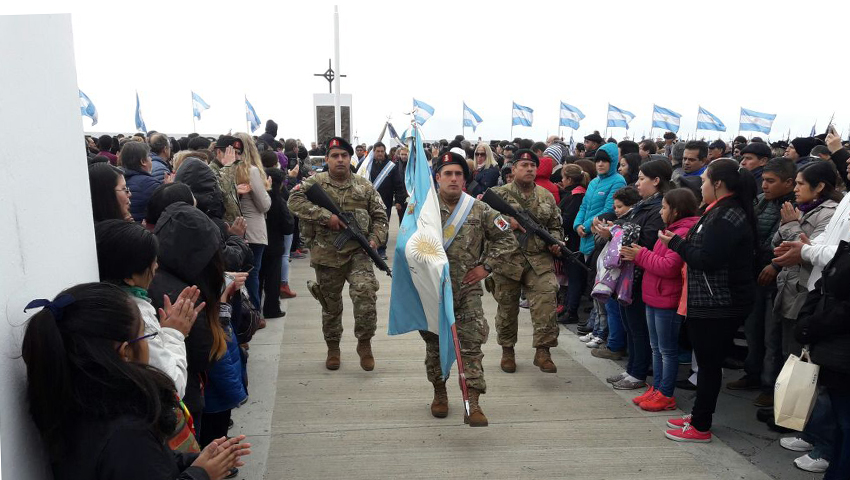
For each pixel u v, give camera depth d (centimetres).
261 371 500
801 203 384
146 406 156
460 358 362
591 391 461
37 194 159
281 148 1161
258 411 421
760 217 428
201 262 256
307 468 345
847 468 291
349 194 493
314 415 416
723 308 353
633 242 434
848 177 450
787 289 373
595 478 335
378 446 371
